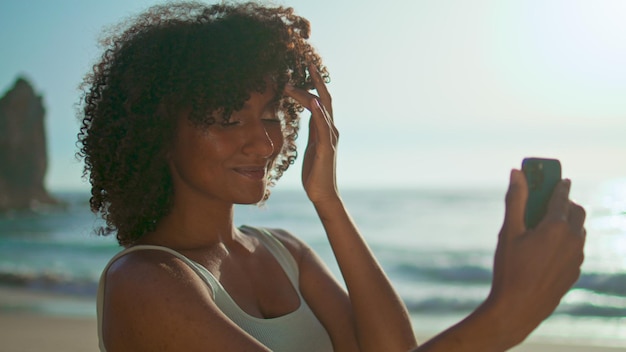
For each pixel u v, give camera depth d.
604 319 11.78
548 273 0.93
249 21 1.56
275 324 1.62
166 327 1.34
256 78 1.51
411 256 23.16
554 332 10.45
